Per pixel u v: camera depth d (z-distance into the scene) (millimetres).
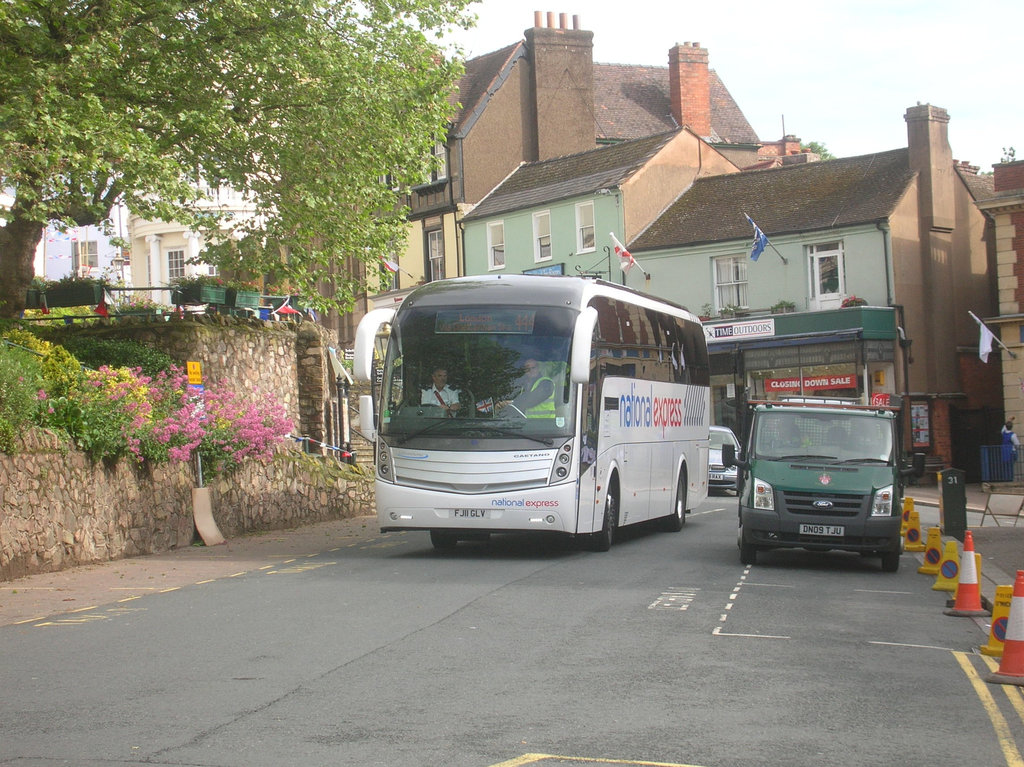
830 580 15422
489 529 16547
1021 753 6961
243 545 20438
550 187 50469
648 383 20547
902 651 10305
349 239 22703
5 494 15406
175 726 7344
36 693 8391
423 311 17234
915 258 41062
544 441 16406
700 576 15320
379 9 21688
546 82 54031
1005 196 36469
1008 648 9125
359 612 11953
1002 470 36625
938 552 16406
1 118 16859
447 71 22594
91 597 13719
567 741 6988
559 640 10406
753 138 58688
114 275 47969
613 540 19938
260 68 19906
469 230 52938
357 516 27250
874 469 16594
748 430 17609
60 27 18969
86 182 19141
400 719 7512
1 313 21734
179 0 19531
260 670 9086
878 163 43312
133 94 20031
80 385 18688
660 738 7094
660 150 47594
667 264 45312
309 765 6441
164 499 19562
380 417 17016
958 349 42219
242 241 22500
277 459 24125
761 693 8430
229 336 24938
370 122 21656
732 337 42344
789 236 42094
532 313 16938
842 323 39594
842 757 6773
